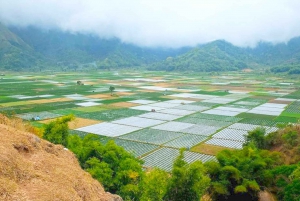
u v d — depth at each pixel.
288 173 35.88
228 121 88.56
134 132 73.88
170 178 30.64
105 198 19.20
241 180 36.31
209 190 36.06
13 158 17.45
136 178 30.97
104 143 63.03
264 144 51.47
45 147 22.55
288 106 116.75
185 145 63.53
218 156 39.25
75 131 72.81
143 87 181.12
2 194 14.56
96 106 110.38
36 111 96.12
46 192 16.09
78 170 20.92
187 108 110.81
